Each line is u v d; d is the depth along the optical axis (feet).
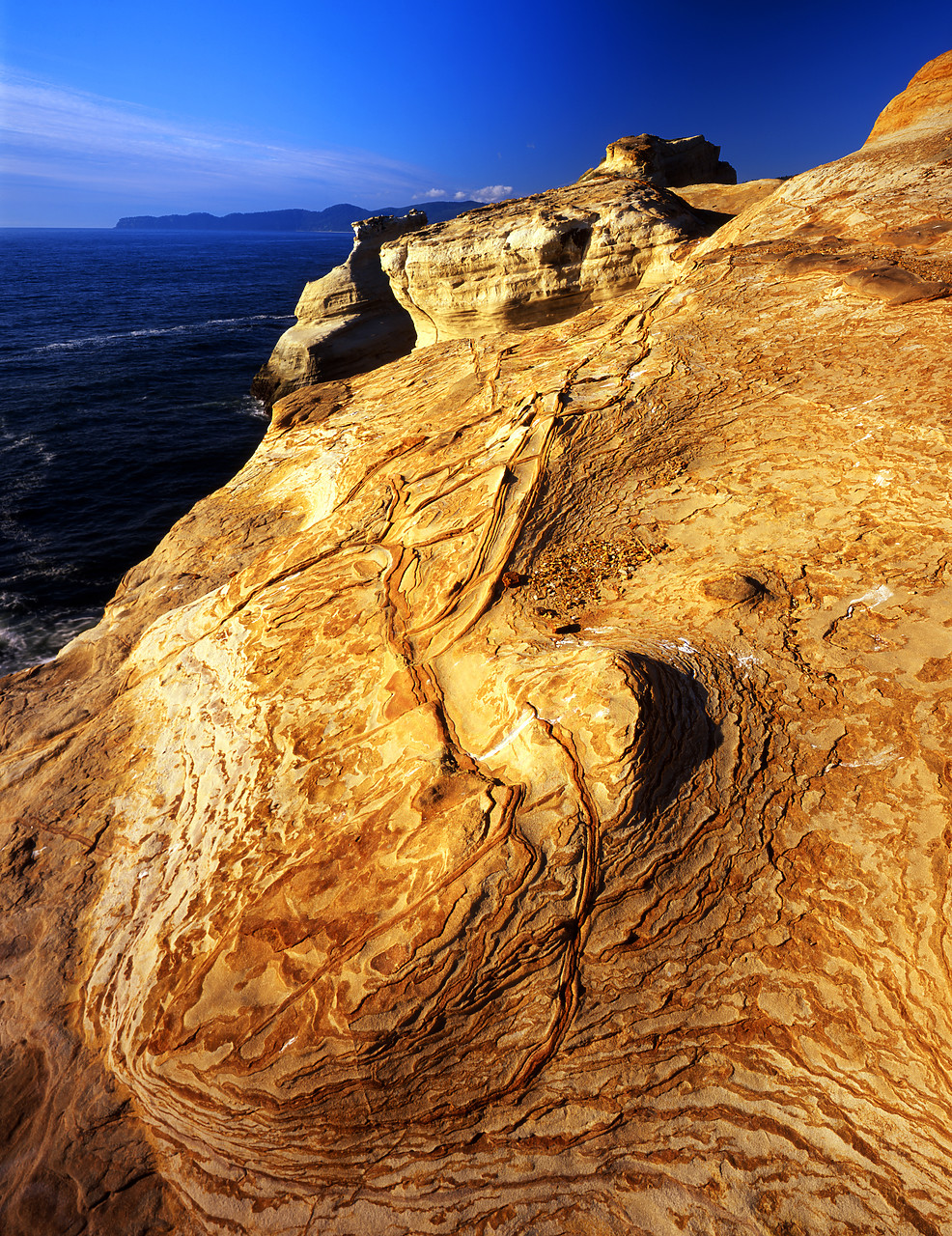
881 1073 13.80
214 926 18.66
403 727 21.89
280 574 31.48
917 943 14.89
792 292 37.22
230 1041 15.93
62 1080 18.02
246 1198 14.76
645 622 22.88
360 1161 14.46
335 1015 15.17
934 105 49.98
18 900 23.52
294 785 22.04
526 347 46.16
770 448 28.86
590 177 88.38
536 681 20.16
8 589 60.34
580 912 15.87
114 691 32.65
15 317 211.61
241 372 140.26
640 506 28.63
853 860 16.31
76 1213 15.51
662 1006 15.14
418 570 28.14
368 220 98.84
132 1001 18.43
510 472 30.19
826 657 20.31
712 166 102.63
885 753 17.87
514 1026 15.01
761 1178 13.21
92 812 26.27
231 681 27.86
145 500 78.48
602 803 16.78
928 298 32.45
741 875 16.49
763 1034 14.67
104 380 129.70
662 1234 12.91
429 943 15.39
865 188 45.52
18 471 85.35
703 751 18.04
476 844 16.79
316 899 17.53
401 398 48.55
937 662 19.25
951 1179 12.57
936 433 26.23
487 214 71.61
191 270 429.38
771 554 24.38
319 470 43.78
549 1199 13.58
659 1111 14.16
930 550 22.35
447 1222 13.61
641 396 33.04
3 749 31.32
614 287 63.16
